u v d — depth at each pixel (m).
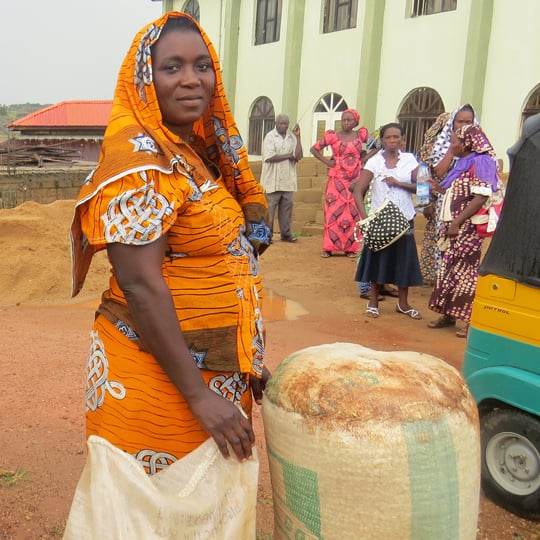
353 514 1.77
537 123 2.98
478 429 1.91
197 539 1.79
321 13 18.12
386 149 6.46
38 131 29.69
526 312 2.97
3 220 8.38
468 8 14.55
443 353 5.72
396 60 16.25
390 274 6.71
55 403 4.43
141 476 1.76
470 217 5.73
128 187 1.65
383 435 1.73
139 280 1.67
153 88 1.80
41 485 3.37
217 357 1.85
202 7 22.14
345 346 2.12
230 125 2.03
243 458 1.85
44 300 7.77
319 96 18.52
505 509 3.20
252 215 2.08
